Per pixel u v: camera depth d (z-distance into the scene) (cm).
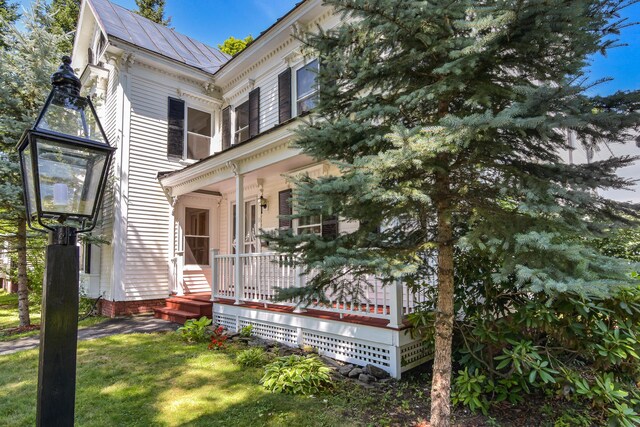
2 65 778
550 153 280
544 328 348
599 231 233
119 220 855
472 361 373
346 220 322
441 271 299
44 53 822
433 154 239
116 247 848
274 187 840
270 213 848
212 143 1070
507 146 260
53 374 184
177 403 361
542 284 193
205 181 810
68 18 1711
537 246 202
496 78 276
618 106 224
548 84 214
